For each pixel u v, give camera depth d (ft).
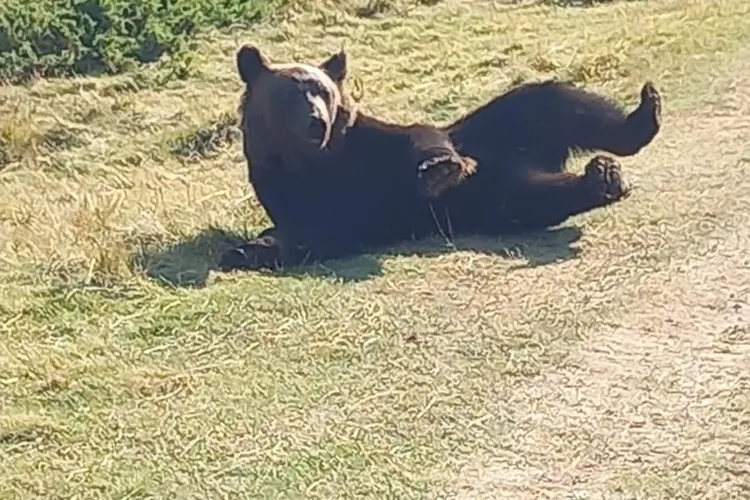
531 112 46.98
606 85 67.87
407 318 37.45
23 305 39.11
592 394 32.65
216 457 29.99
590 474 28.91
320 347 35.58
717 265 41.19
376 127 44.80
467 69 77.46
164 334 37.01
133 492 28.58
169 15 88.02
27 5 85.97
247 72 44.16
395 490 28.35
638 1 93.61
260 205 48.65
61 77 83.56
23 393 33.40
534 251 43.34
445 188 42.98
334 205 44.37
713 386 32.99
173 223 48.14
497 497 28.07
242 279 41.16
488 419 31.48
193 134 69.31
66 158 69.05
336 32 89.30
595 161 44.65
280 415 31.89
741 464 29.14
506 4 95.45
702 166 51.57
